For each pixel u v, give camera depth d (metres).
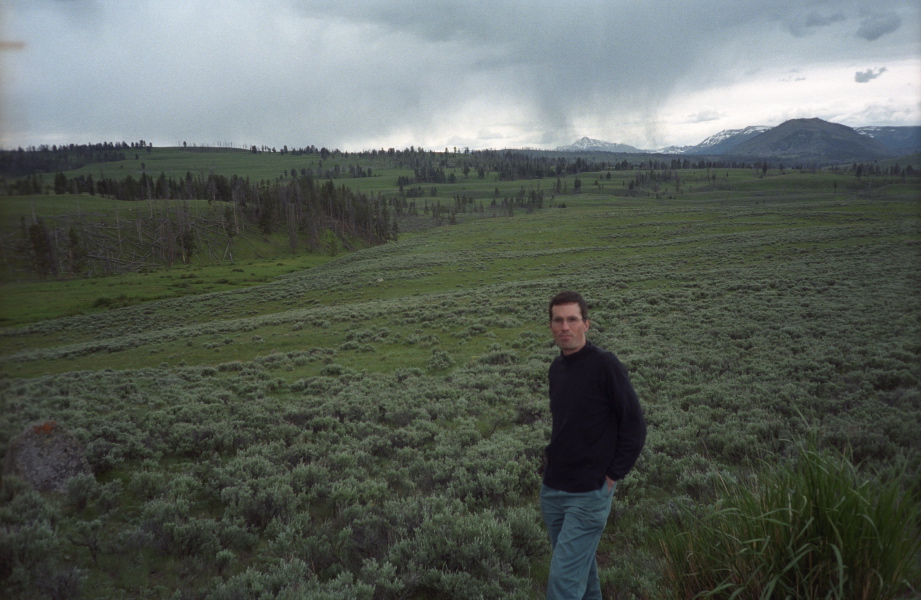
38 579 4.51
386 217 165.50
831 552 3.11
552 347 19.78
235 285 80.81
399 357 20.84
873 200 110.00
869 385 10.41
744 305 23.53
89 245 114.56
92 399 13.31
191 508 6.99
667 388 12.48
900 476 3.30
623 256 57.47
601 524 3.96
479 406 12.34
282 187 175.88
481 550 5.48
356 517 6.55
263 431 10.65
